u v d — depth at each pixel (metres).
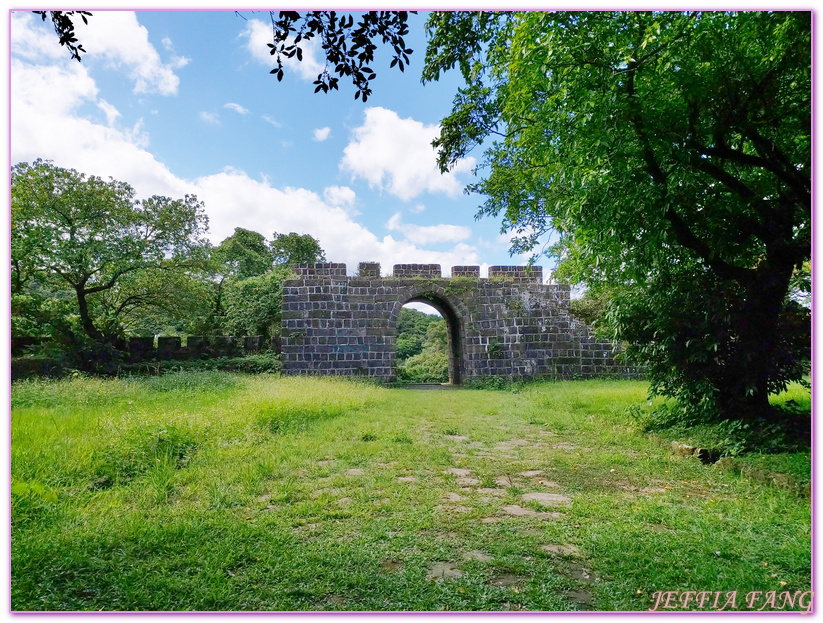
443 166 8.34
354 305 17.98
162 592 2.73
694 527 3.55
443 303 19.52
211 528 3.55
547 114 5.80
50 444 5.24
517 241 11.00
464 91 7.71
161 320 25.36
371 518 3.80
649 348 7.14
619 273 7.51
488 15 5.96
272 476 4.91
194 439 5.91
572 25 4.87
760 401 6.54
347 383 14.60
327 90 4.13
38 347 15.59
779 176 5.54
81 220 15.57
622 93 5.02
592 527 3.60
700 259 6.82
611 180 5.66
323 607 2.60
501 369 18.12
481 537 3.43
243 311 20.86
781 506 3.98
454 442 6.75
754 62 4.96
